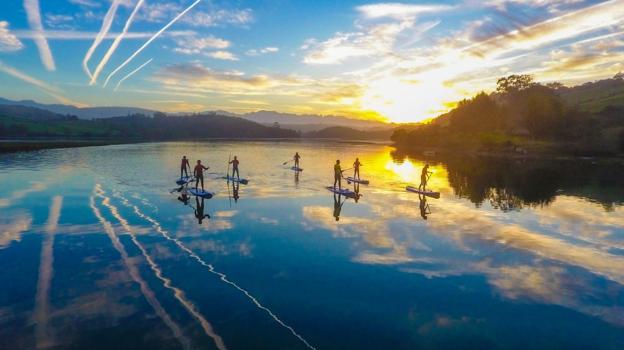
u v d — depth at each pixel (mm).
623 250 16828
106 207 24188
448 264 14797
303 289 12219
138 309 10508
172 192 30250
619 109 104812
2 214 21859
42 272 13102
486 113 126062
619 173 49594
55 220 20641
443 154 97750
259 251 15891
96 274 13016
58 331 9242
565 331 10047
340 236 18328
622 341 9578
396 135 156500
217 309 10688
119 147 107312
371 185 37062
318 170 50344
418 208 25484
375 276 13438
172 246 16328
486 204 27375
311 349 8820
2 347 8516
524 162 69812
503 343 9430
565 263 15094
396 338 9477
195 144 141250
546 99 104625
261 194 30047
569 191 33969
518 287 12758
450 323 10328
